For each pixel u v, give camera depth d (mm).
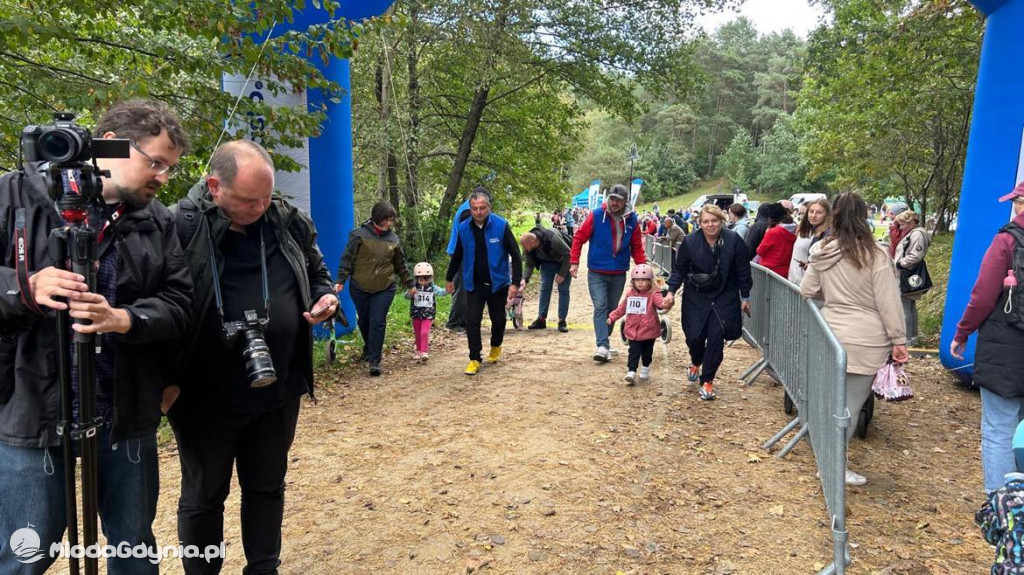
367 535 3600
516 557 3373
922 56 11461
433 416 5617
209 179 2357
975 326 3648
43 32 4895
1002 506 2119
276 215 2588
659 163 88625
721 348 6082
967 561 3338
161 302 2119
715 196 39406
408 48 15812
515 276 7371
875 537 3590
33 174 1970
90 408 1901
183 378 2449
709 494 4098
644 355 6762
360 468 4512
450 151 19391
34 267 1925
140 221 2137
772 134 82938
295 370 2705
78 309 1835
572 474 4387
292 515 3830
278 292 2572
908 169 20172
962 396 6270
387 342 8656
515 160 19281
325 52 6188
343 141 8375
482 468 4492
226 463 2578
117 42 5961
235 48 5730
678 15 15602
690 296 6188
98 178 1879
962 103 12258
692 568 3270
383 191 17078
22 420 1944
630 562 3326
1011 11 6141
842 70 12969
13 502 1971
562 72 16562
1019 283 3453
